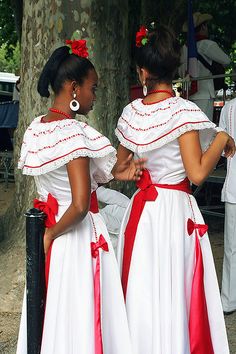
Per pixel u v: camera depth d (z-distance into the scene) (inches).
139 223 100.5
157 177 101.0
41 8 178.5
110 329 95.1
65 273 92.2
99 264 94.1
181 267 97.3
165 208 99.3
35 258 91.7
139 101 103.9
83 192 87.4
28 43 183.6
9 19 533.3
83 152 87.3
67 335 91.0
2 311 160.6
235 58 504.4
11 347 140.3
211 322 102.4
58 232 91.1
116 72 183.6
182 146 95.7
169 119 96.1
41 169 90.3
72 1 175.5
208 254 102.7
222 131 98.7
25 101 186.2
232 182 158.1
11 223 186.5
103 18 178.2
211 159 95.2
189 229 100.4
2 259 173.9
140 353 97.3
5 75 746.2
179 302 96.0
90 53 177.3
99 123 179.8
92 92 94.3
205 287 102.1
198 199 307.9
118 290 96.3
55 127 90.7
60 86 92.6
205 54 278.4
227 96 296.4
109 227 137.2
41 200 97.9
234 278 162.4
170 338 95.1
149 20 413.1
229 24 438.3
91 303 91.4
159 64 97.6
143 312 97.7
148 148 97.5
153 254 98.1
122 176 102.4
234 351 140.3
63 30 176.7
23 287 165.0
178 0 404.2
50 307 92.7
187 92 269.0
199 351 97.8
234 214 159.2
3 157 412.2
